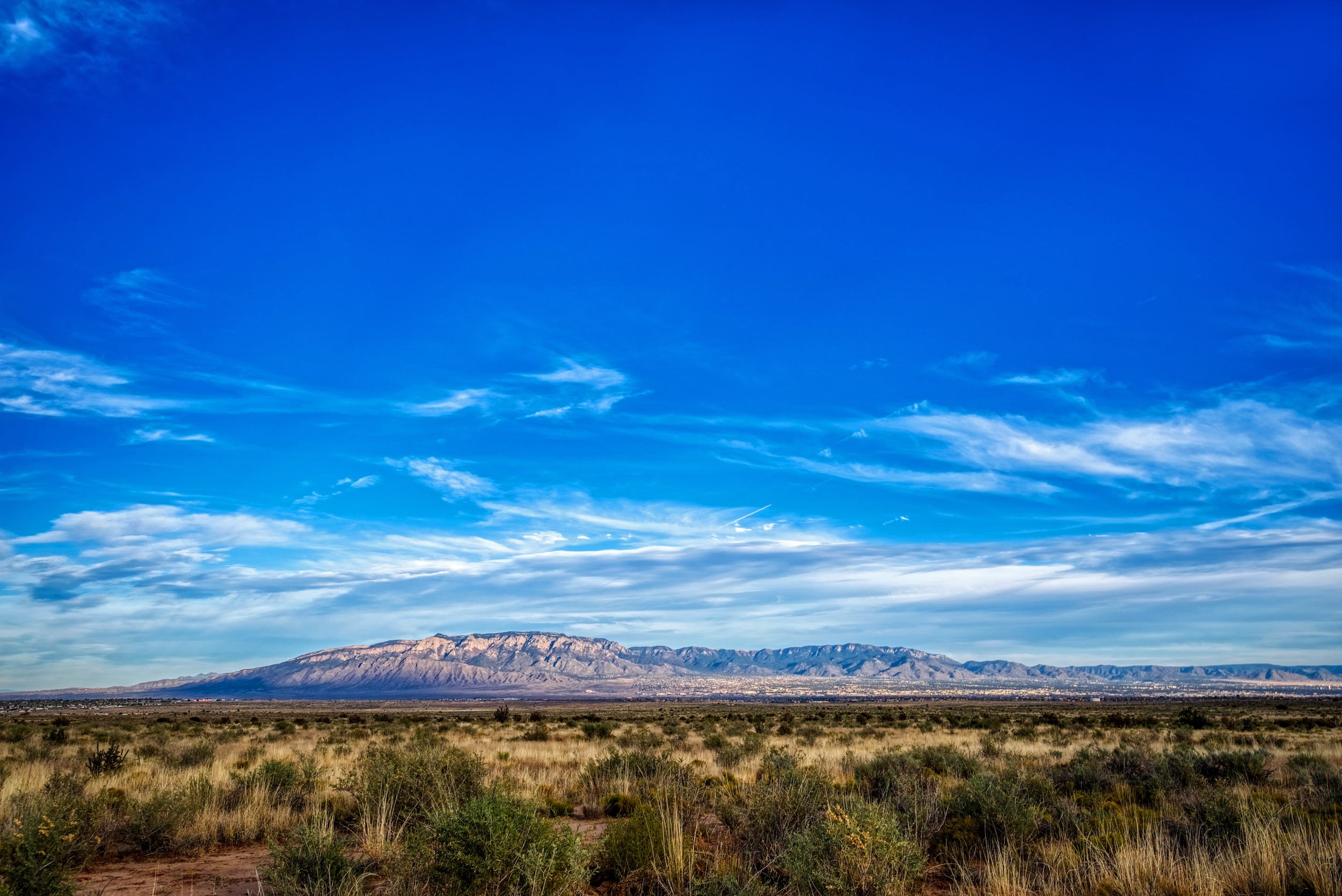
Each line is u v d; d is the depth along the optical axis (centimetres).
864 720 6575
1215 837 1073
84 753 2744
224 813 1391
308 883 877
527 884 809
